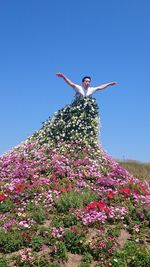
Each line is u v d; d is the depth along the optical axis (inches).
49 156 882.8
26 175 820.6
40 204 715.4
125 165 1411.2
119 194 752.3
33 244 590.9
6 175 847.7
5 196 741.9
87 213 661.9
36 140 954.1
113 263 561.9
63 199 705.6
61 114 952.3
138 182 844.0
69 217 653.3
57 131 939.3
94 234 624.1
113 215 668.7
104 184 796.6
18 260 563.2
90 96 944.3
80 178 815.7
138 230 641.0
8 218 666.8
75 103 948.0
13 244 590.2
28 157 893.2
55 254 577.3
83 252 591.2
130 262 566.3
